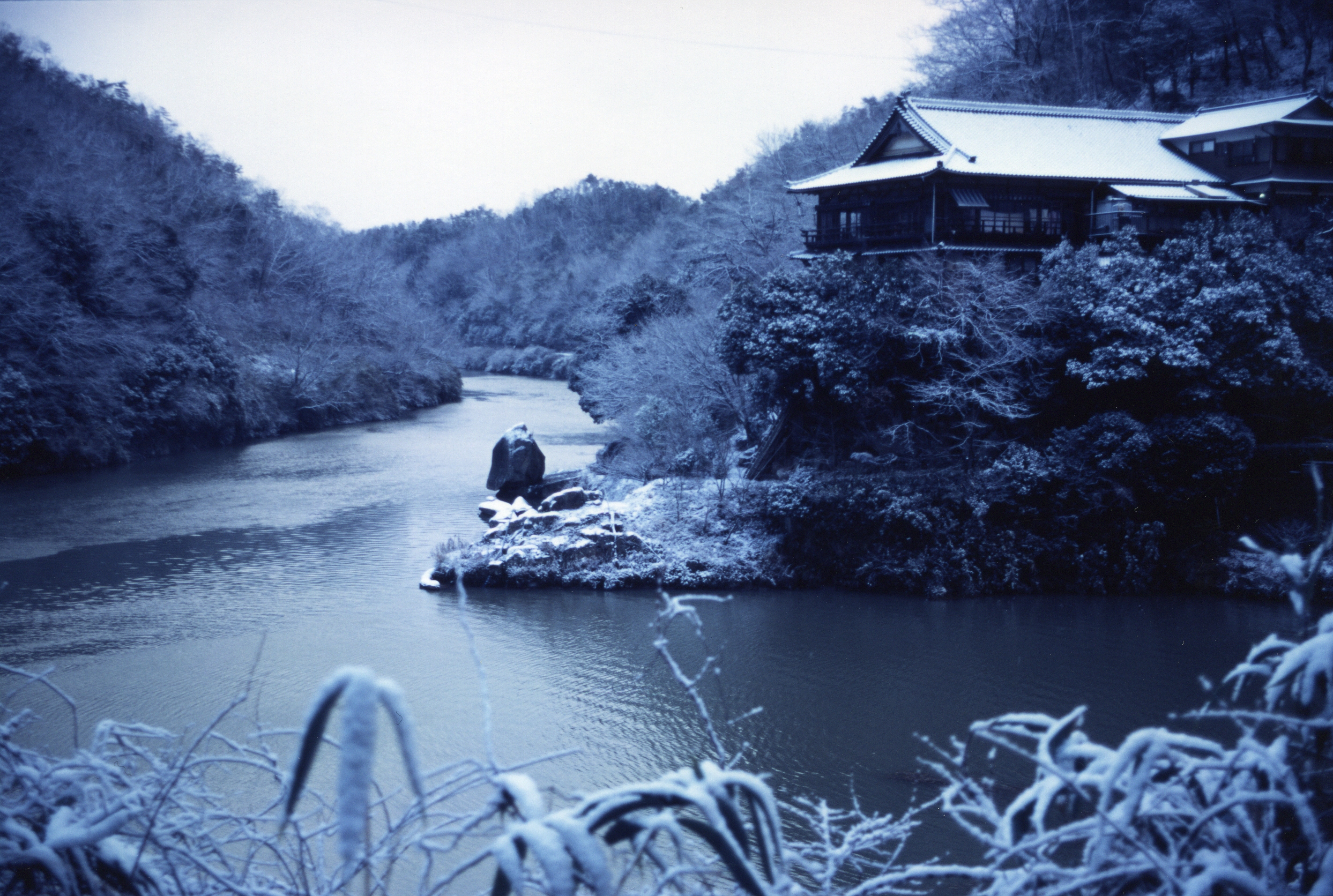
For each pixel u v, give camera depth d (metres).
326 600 27.05
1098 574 28.89
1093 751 2.96
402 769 15.98
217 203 80.50
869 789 16.27
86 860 2.84
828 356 30.86
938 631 25.42
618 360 45.28
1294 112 37.34
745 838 2.47
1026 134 38.88
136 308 55.03
